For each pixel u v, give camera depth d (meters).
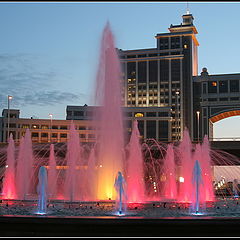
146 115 168.38
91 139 146.62
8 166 61.62
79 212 25.23
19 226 17.36
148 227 17.00
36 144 68.12
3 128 141.62
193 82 184.00
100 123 37.97
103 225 17.05
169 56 188.50
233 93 174.00
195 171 31.97
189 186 43.94
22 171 62.91
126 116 169.00
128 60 195.75
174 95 186.12
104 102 38.12
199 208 29.11
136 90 193.50
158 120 167.12
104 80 38.50
